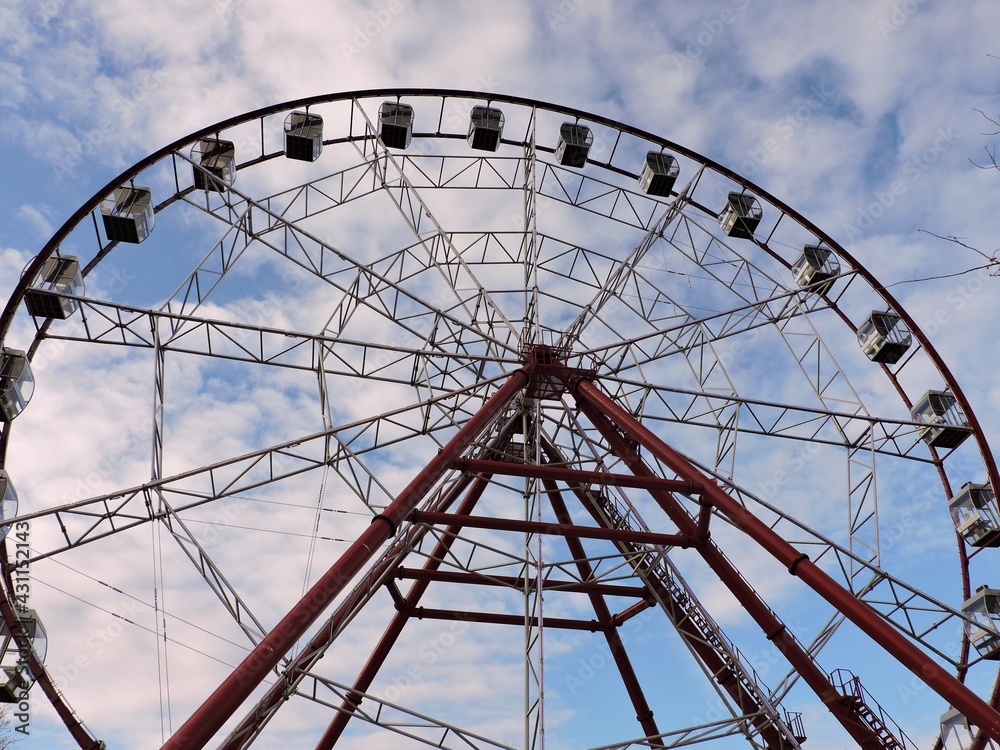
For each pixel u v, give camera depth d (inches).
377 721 898.7
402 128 1390.3
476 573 1039.0
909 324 1325.0
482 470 983.0
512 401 1205.7
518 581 1040.2
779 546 955.3
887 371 1378.0
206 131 1234.0
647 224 1390.3
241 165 1353.3
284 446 997.2
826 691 1004.6
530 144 1402.6
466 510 1251.8
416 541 1083.9
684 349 1226.0
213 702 714.8
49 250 1098.7
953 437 1247.5
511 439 1258.6
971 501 1249.4
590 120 1435.8
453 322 1173.7
